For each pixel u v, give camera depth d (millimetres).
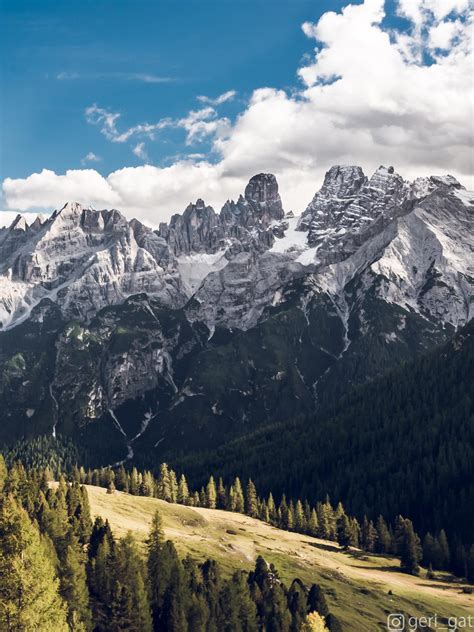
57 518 116500
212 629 108500
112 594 101750
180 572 115562
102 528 122438
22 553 70250
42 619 66500
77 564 98000
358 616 141375
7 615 65125
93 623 97000
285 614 120750
